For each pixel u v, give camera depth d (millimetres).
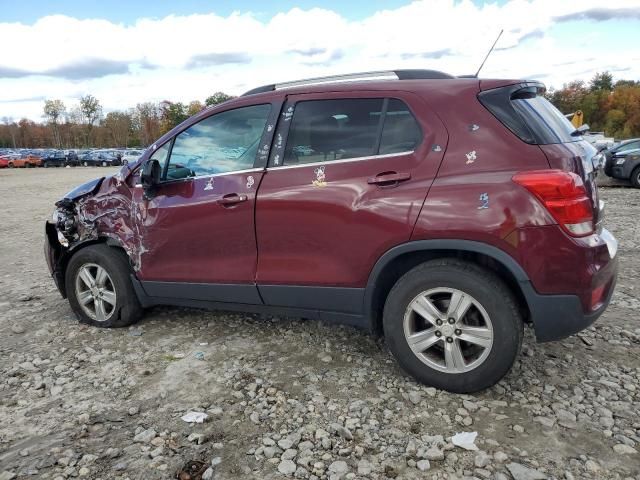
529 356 3605
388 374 3439
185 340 4168
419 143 3098
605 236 3123
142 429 2941
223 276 3795
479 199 2871
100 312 4516
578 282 2793
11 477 2564
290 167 3490
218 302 3936
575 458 2539
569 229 2760
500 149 2908
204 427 2934
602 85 96562
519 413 2934
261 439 2805
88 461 2666
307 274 3453
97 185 4461
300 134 3500
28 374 3719
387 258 3137
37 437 2920
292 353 3828
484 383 3029
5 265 7445
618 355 3607
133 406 3197
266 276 3605
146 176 3926
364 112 3314
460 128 3014
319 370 3543
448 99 3092
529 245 2789
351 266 3283
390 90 3264
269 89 3738
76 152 60188
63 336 4406
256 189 3572
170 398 3270
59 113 105438
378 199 3137
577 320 2852
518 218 2787
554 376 3326
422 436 2756
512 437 2721
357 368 3549
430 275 3047
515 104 2992
